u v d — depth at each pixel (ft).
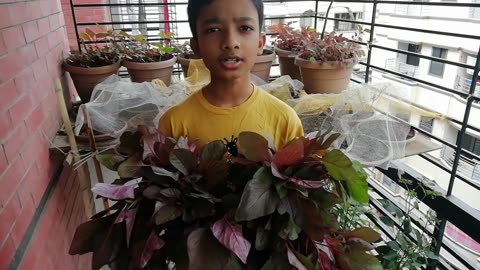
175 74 6.86
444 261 4.47
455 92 3.88
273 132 2.91
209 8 2.48
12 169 3.28
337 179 2.27
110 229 2.26
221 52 2.55
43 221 3.89
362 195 2.30
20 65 3.80
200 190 2.25
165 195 2.19
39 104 4.29
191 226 2.19
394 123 4.49
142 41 6.24
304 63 5.32
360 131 4.32
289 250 2.16
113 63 5.68
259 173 2.15
